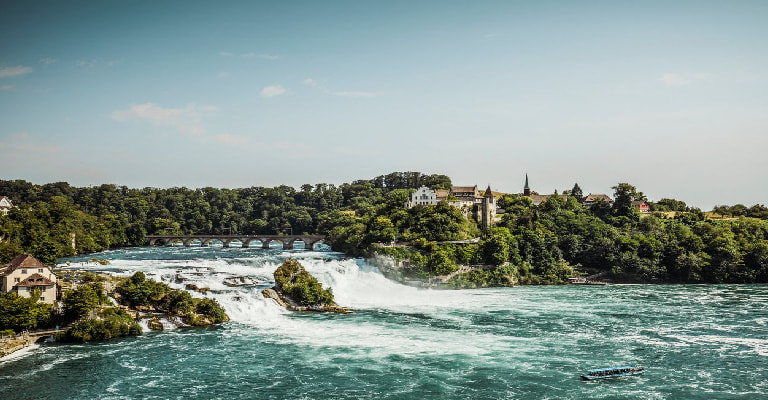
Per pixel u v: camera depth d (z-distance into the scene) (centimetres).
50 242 18975
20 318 11162
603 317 14112
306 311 14612
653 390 9069
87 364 9994
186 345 11269
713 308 15362
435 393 8894
